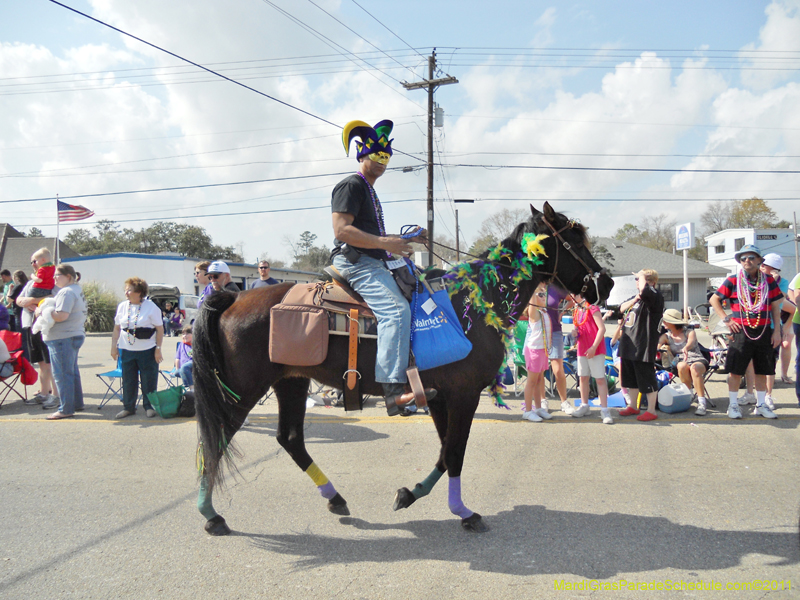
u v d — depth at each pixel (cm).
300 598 276
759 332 613
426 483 382
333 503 382
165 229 5812
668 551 322
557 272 397
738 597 274
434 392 330
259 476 463
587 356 639
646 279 617
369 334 339
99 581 294
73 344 673
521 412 696
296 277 3959
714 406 713
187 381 682
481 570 303
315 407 746
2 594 281
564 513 379
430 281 359
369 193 349
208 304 354
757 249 609
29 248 3838
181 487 438
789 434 572
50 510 392
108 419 664
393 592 281
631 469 469
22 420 657
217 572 303
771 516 370
